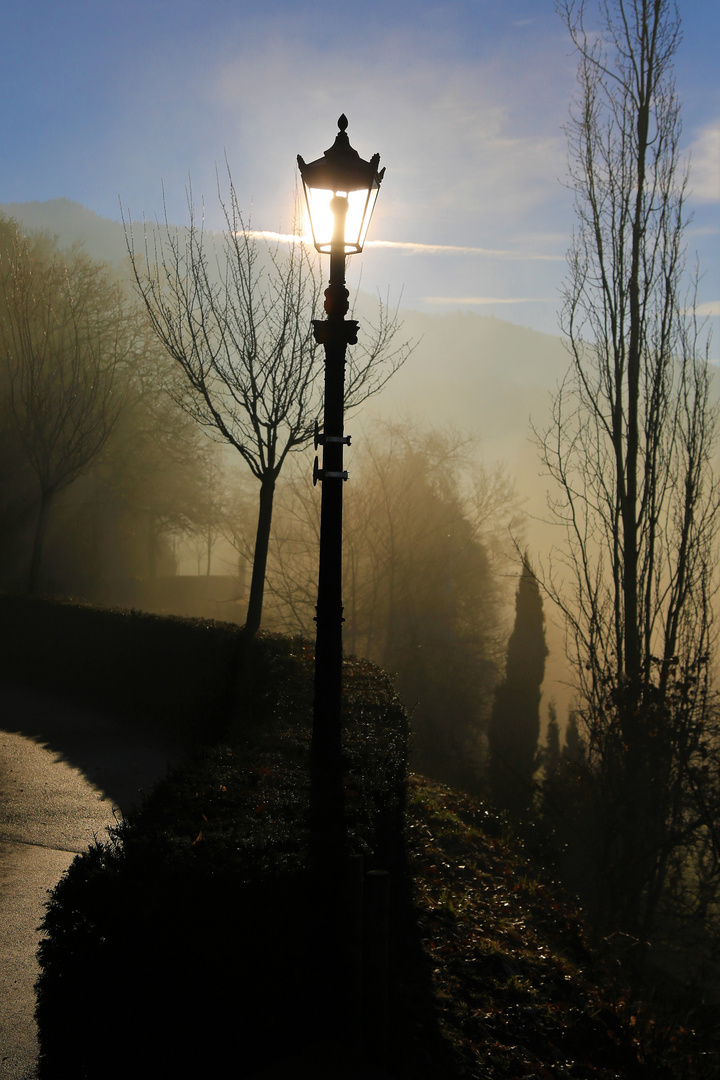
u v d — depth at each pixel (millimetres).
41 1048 3293
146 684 11297
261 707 7996
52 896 3287
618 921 8328
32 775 8383
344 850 3654
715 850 8930
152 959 3150
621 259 11922
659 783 9328
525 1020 4426
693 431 11211
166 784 4562
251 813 4098
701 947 9133
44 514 18547
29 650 14320
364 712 6922
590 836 10172
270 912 3258
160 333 11273
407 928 4996
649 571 11164
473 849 7613
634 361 11617
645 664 9797
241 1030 3240
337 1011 3422
